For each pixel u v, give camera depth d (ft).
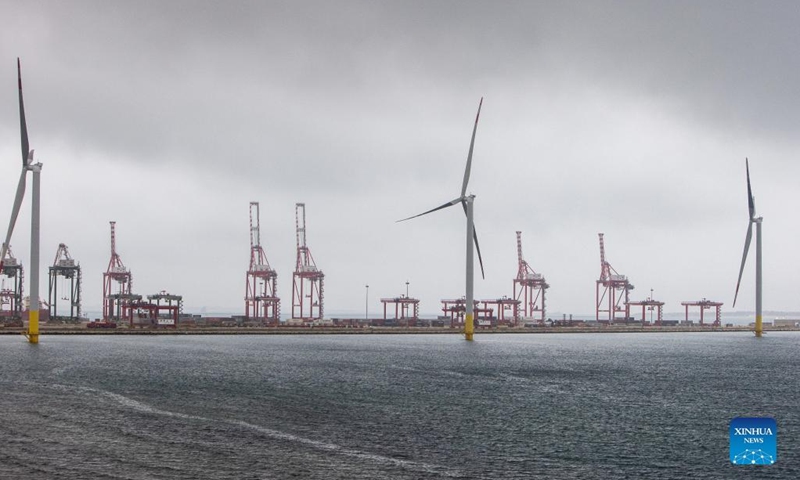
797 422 250.78
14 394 285.23
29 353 487.20
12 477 162.50
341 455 187.62
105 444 195.11
